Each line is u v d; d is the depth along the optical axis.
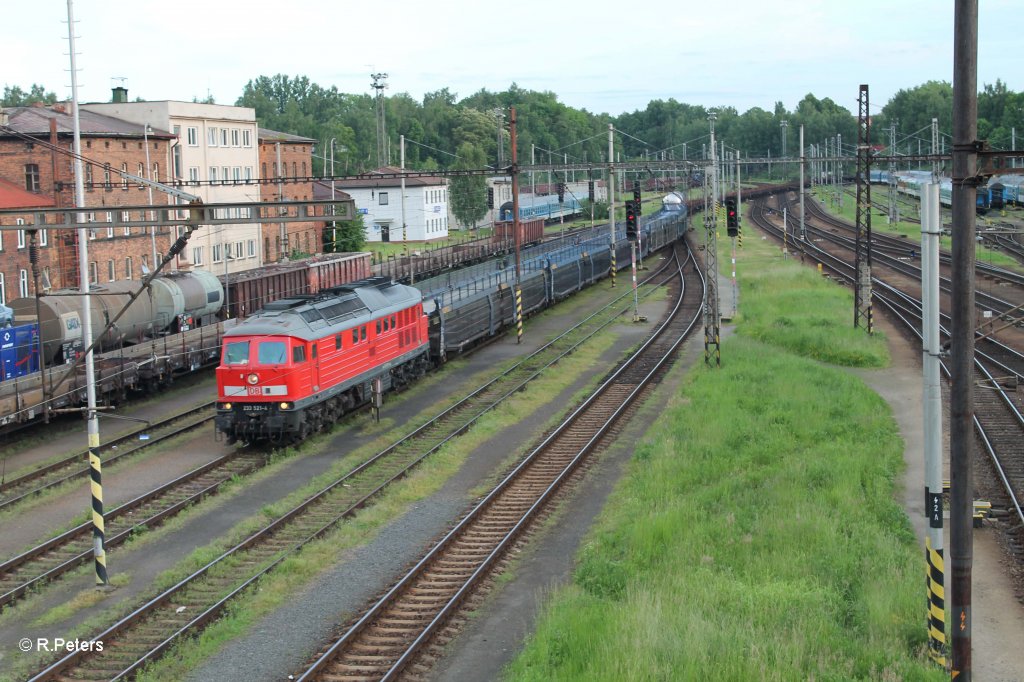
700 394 34.62
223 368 28.47
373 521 22.56
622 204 127.69
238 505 24.02
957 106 12.36
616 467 27.06
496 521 22.61
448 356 44.41
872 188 163.88
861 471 24.64
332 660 15.59
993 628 16.22
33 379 31.23
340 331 31.34
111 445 29.92
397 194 102.94
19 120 56.03
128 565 20.22
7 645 16.50
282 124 153.75
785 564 18.44
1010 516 21.77
